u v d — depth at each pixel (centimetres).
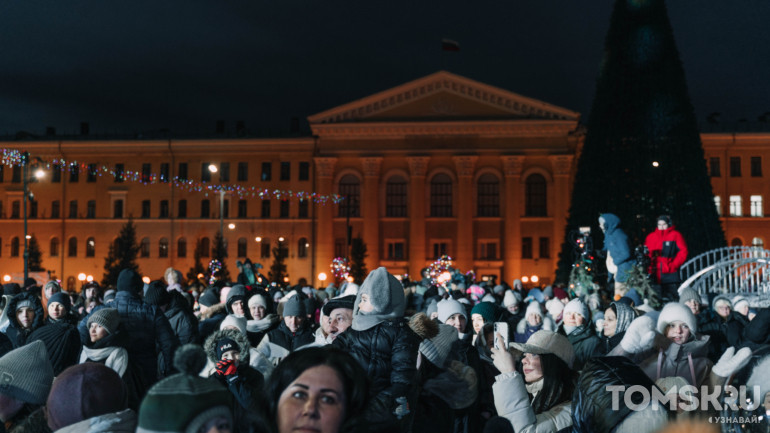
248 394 550
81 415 377
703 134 7312
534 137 7625
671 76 3819
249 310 1023
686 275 2519
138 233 7931
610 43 3928
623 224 3747
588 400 352
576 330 867
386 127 7725
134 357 805
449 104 7712
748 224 7262
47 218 8038
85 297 1567
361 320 597
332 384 311
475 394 596
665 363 608
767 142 7269
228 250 7806
